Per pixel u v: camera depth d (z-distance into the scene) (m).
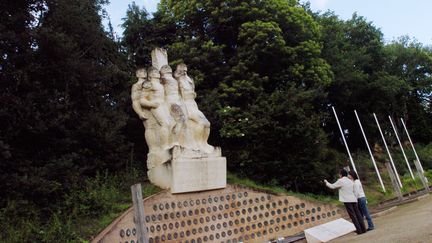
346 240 10.70
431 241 7.99
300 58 20.88
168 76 13.67
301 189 17.50
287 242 12.55
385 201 18.98
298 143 17.17
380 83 28.78
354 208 11.40
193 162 12.44
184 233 11.84
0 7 12.78
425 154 30.20
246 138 17.11
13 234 9.18
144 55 19.25
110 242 9.95
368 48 31.14
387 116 32.72
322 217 14.77
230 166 16.94
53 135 12.91
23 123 11.95
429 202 15.80
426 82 35.25
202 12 19.97
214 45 19.92
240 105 18.50
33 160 12.33
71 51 13.70
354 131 30.17
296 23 20.67
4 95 11.80
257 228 13.41
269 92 20.19
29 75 12.71
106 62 16.83
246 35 18.98
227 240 12.71
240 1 19.61
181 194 12.08
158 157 12.66
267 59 19.91
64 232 9.67
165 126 12.70
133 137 17.00
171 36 20.42
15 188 10.61
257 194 13.74
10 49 12.57
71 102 13.70
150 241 11.06
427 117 36.53
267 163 16.80
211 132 17.91
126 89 17.30
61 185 11.28
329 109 28.23
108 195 11.53
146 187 12.58
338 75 26.00
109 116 15.02
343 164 21.58
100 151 14.14
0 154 10.91
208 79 18.95
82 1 15.25
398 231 9.92
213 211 12.66
